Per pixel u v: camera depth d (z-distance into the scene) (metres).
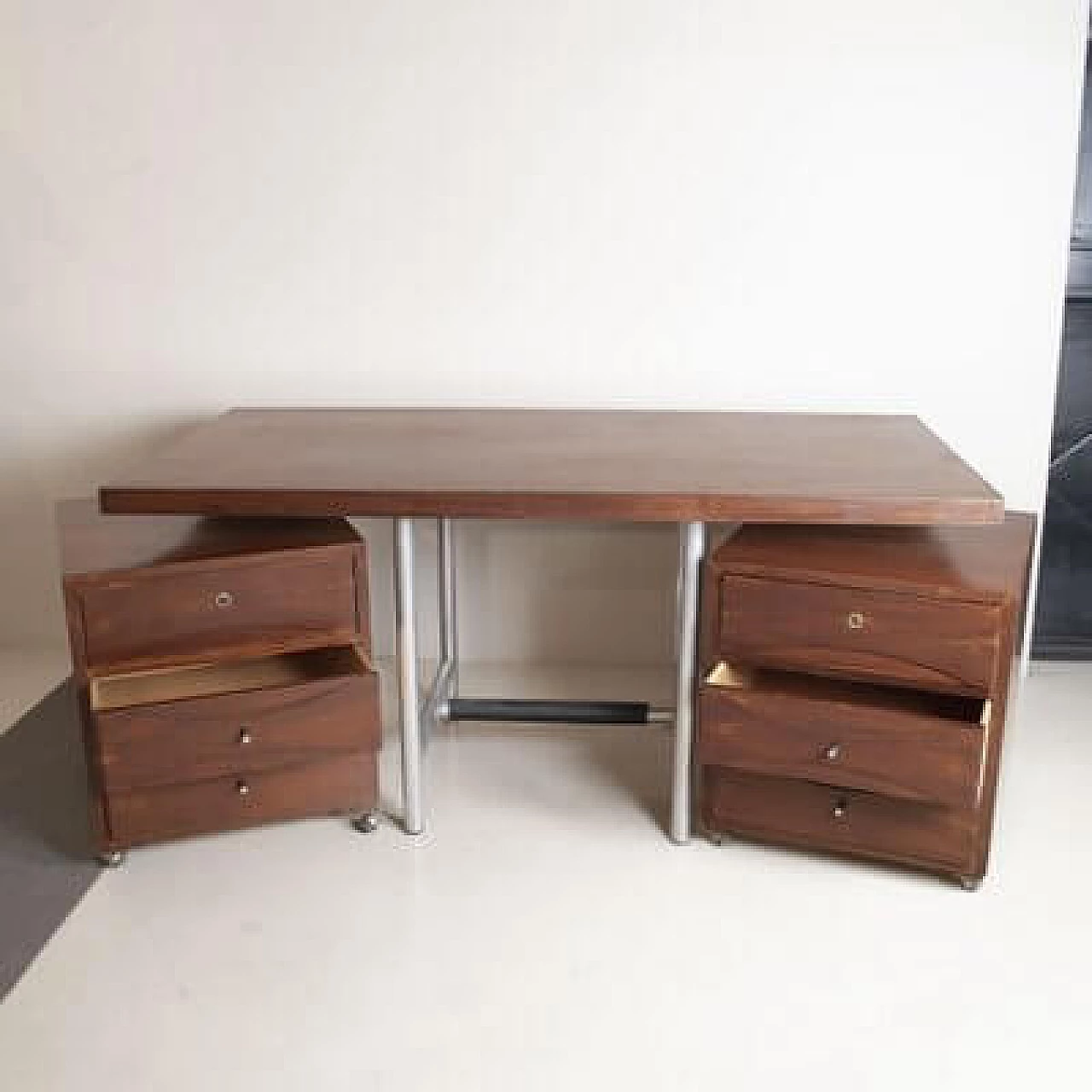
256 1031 1.83
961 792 2.08
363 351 2.98
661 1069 1.75
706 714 2.21
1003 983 1.94
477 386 2.99
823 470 2.23
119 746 2.16
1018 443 2.92
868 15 2.71
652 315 2.92
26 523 3.17
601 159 2.83
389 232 2.91
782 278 2.87
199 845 2.33
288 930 2.07
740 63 2.75
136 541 2.28
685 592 2.20
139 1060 1.77
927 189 2.79
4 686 3.03
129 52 2.84
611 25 2.75
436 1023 1.85
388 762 2.68
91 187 2.93
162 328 3.01
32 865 2.26
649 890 2.19
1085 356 3.09
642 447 2.44
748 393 2.95
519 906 2.14
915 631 2.06
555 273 2.91
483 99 2.81
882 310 2.87
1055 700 2.98
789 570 2.12
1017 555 2.20
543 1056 1.78
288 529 2.35
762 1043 1.80
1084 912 2.12
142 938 2.05
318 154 2.87
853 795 2.18
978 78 2.71
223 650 2.21
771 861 2.28
